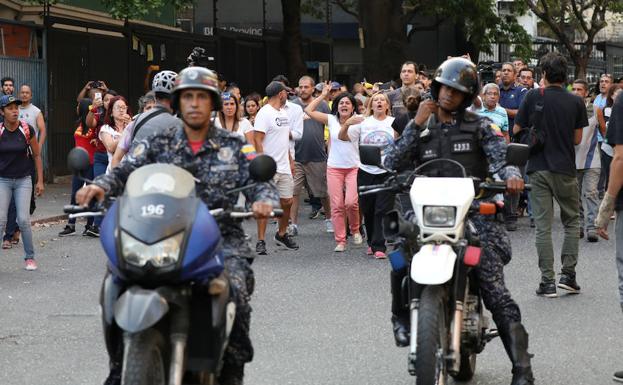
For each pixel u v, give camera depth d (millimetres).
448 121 8898
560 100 13484
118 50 30594
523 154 8406
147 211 6520
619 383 9758
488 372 10047
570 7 61594
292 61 37688
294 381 9680
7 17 31016
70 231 19875
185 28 54219
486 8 47344
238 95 18172
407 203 8586
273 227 20875
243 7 54281
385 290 14188
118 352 6973
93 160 19969
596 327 11969
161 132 7426
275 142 17859
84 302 13445
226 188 7312
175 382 6449
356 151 17688
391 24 39094
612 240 18844
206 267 6539
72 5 32844
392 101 19094
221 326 6688
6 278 15156
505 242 8836
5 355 10703
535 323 12156
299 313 12656
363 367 10172
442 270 7828
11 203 18172
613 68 65688
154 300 6324
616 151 9609
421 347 7785
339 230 17844
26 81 27312
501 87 21828
